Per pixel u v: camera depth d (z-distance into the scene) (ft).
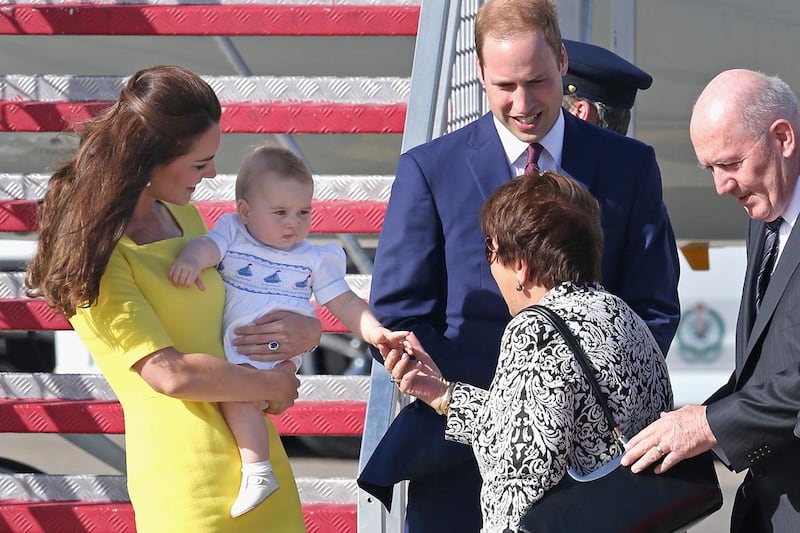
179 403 36.47
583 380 33.24
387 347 40.86
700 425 34.35
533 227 34.96
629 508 33.04
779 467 35.86
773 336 36.35
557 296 34.94
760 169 36.45
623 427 33.81
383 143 82.48
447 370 42.42
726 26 81.46
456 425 38.17
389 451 42.57
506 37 40.50
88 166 34.81
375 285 43.86
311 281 41.14
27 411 54.08
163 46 82.48
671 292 43.70
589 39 65.51
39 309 56.18
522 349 33.68
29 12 62.39
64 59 83.15
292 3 62.44
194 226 40.01
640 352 34.47
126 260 36.22
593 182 43.34
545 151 43.24
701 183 85.87
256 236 39.78
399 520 47.14
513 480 33.35
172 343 36.22
